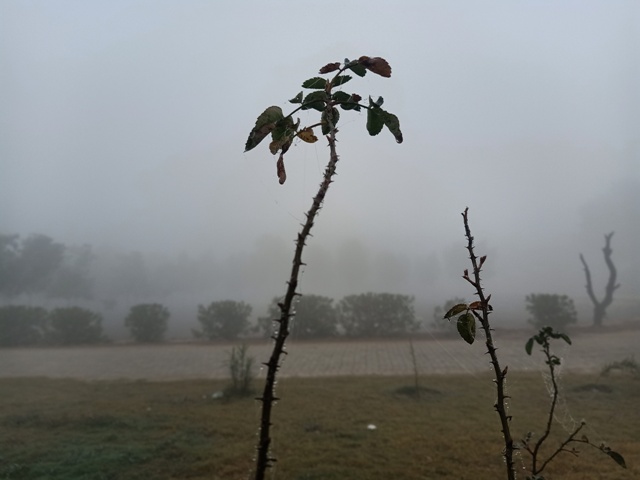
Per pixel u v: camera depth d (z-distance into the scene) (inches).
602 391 278.4
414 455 181.6
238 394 286.0
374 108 50.3
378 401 265.9
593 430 206.7
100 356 494.3
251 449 187.9
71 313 612.7
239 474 164.6
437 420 227.3
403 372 359.3
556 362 82.7
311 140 47.6
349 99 51.1
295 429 215.9
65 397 290.7
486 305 50.9
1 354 514.0
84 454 184.5
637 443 189.5
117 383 339.9
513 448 49.0
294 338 582.2
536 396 267.7
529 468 166.2
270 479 160.1
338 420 229.8
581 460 172.1
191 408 257.6
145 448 191.3
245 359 387.5
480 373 339.3
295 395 282.0
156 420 234.2
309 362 418.3
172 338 649.6
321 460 177.2
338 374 358.9
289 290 35.9
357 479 160.1
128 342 608.7
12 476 164.1
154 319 620.4
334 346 515.5
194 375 376.8
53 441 202.4
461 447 188.9
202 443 197.9
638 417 225.5
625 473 159.5
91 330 614.2
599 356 406.9
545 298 597.3
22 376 380.5
